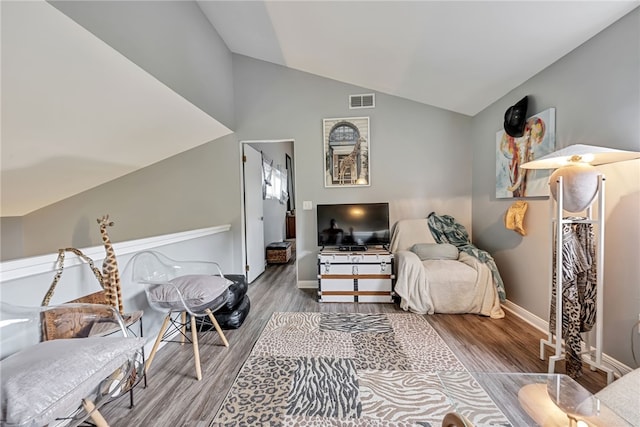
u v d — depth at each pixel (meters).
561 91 2.06
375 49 2.63
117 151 2.87
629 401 1.04
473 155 3.45
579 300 1.68
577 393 1.19
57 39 1.43
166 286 1.82
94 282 1.58
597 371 1.72
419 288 2.73
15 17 1.24
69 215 3.52
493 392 1.23
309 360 1.92
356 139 3.57
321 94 3.58
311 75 3.57
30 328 1.12
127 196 3.58
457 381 1.30
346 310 2.84
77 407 0.94
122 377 1.12
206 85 2.88
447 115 3.51
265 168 5.02
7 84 1.56
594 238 1.73
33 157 2.37
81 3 1.41
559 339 1.67
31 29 1.32
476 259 2.77
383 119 3.55
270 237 5.36
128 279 1.88
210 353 2.03
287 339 2.23
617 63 1.64
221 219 3.65
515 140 2.58
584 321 1.68
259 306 2.98
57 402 0.85
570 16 1.66
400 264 2.92
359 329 2.39
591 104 1.81
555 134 2.12
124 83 1.97
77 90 1.82
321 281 3.11
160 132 2.88
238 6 2.58
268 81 3.61
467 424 0.90
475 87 2.78
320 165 3.61
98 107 2.07
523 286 2.55
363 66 3.02
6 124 1.88
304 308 2.91
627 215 1.61
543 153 2.22
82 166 2.88
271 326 2.47
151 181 3.60
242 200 3.71
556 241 1.70
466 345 2.10
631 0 1.48
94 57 1.64
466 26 2.00
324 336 2.28
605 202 1.72
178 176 3.62
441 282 2.70
